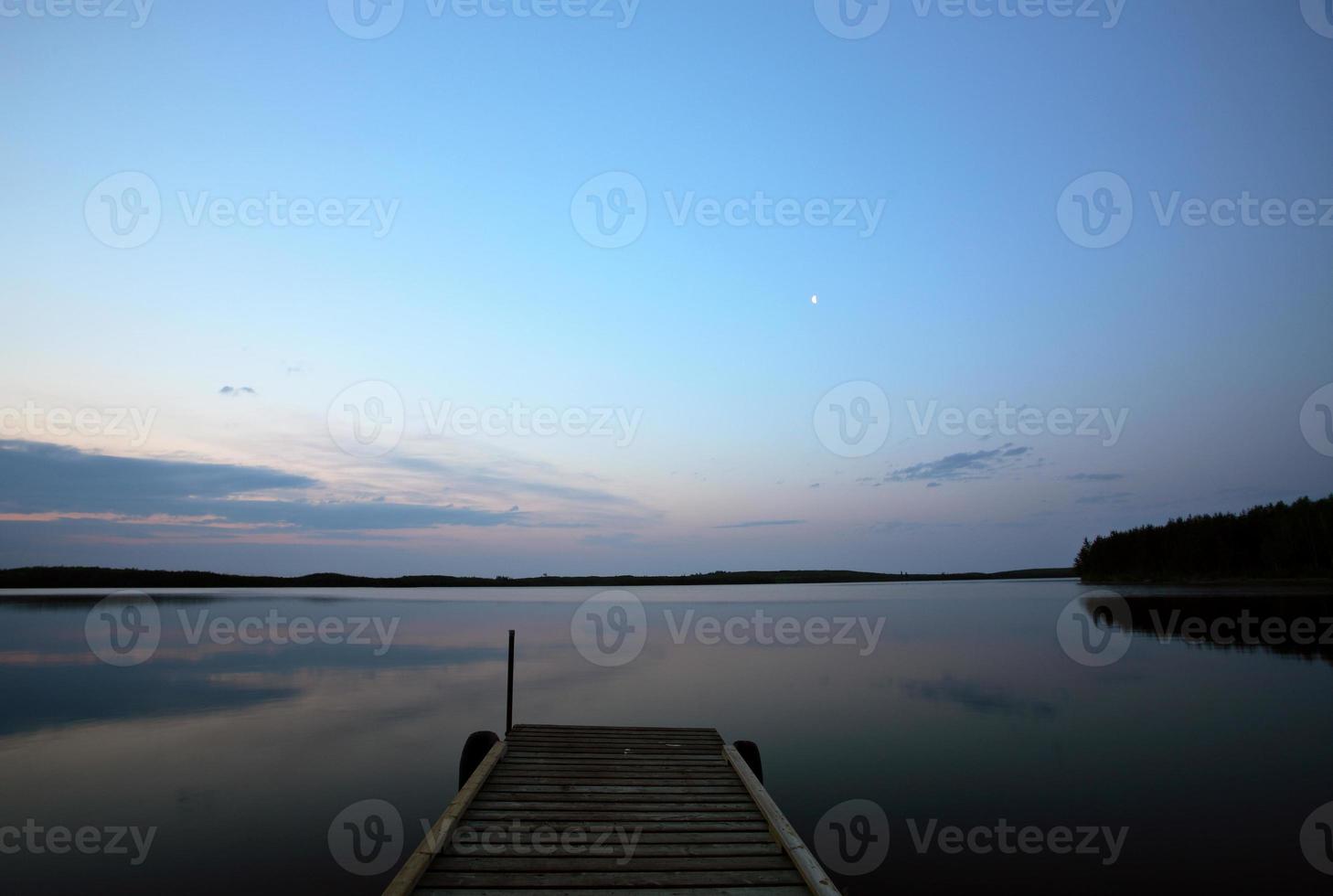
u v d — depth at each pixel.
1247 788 12.32
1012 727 17.31
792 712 19.38
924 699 21.20
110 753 14.74
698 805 7.36
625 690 23.27
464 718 18.55
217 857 9.28
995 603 76.88
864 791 12.34
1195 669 26.38
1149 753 14.70
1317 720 17.58
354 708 19.95
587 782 8.22
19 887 8.42
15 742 15.86
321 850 9.51
